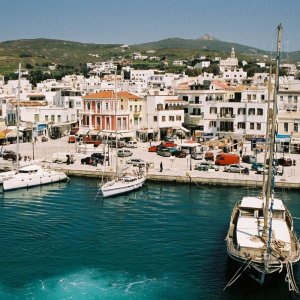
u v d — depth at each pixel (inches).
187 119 6112.2
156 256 2193.7
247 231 2064.5
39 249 2283.5
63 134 6358.3
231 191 3508.9
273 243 1910.7
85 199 3275.1
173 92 6471.5
